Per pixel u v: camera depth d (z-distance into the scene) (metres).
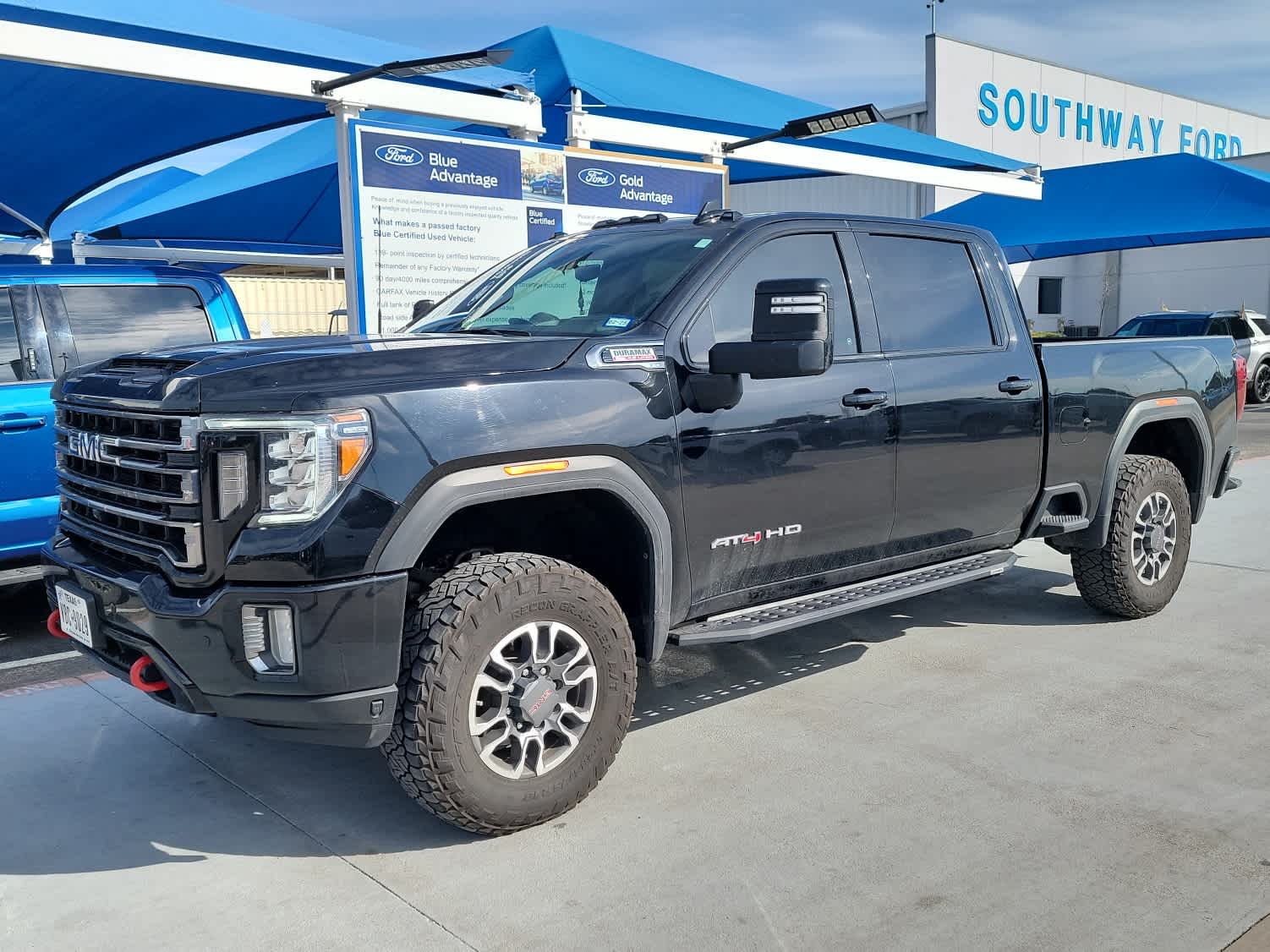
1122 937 2.68
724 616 3.87
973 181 12.72
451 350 3.28
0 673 4.97
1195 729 4.04
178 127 9.01
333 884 3.01
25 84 7.66
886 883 2.96
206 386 2.96
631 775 3.71
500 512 3.67
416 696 3.03
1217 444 5.86
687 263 3.89
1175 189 15.96
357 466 2.92
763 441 3.80
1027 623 5.54
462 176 7.80
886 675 4.74
